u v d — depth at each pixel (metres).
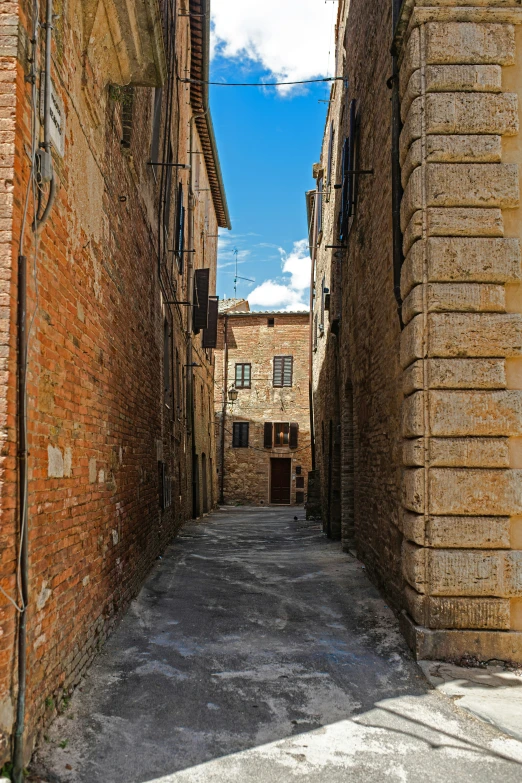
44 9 4.04
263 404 35.50
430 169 5.96
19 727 3.43
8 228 3.49
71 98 4.71
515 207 5.94
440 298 5.82
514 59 6.05
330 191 17.11
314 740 4.11
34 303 3.78
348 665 5.45
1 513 3.32
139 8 5.62
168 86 11.74
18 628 3.46
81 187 5.02
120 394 6.70
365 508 9.44
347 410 12.17
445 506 5.68
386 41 7.66
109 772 3.65
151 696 4.73
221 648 5.86
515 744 4.09
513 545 5.66
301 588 8.36
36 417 3.85
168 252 12.16
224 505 34.50
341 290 13.34
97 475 5.50
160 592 7.95
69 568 4.55
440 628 5.59
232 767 3.76
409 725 4.34
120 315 6.73
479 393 5.77
